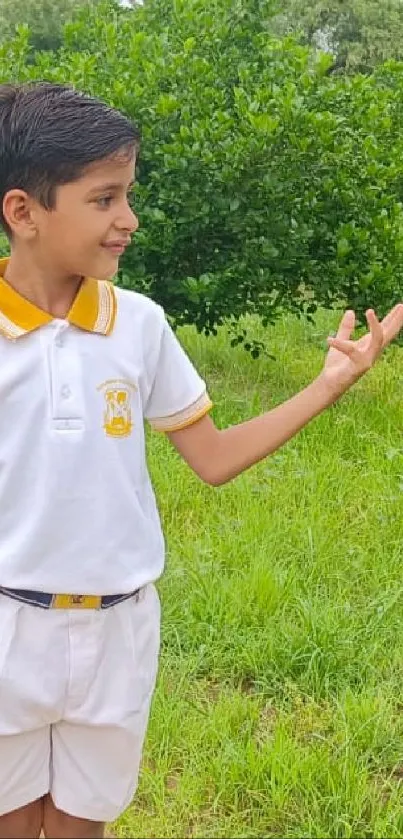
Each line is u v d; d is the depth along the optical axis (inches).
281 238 223.1
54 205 62.5
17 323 64.2
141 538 68.0
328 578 141.9
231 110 234.2
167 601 133.3
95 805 72.7
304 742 109.8
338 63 1104.2
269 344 275.1
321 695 118.3
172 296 231.3
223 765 103.5
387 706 113.5
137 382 67.4
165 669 120.2
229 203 219.3
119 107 221.3
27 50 252.8
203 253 228.7
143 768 103.7
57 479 64.1
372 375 245.1
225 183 218.7
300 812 98.9
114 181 62.7
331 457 185.5
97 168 61.6
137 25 266.8
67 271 65.3
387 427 205.3
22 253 65.2
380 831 96.1
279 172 221.9
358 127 234.2
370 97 240.5
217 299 227.9
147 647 70.7
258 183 220.1
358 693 117.8
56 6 956.0
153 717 109.0
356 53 1075.9
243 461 72.7
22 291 65.8
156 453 184.4
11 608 65.4
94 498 65.2
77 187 61.9
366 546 152.8
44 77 229.8
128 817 97.7
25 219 64.1
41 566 64.9
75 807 72.5
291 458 183.6
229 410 210.5
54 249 64.0
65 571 65.1
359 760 104.7
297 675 121.7
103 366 65.9
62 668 66.8
